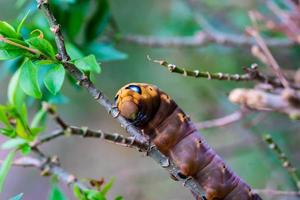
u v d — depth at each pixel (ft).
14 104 1.63
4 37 1.53
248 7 2.23
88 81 1.51
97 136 1.56
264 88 1.70
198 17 2.17
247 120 2.13
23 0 1.82
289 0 1.88
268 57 1.79
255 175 2.27
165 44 2.15
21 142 1.60
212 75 1.58
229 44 2.08
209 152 1.57
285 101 1.66
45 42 1.52
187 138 1.56
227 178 1.57
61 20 1.86
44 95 1.82
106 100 1.52
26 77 1.53
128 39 2.14
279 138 2.17
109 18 1.94
